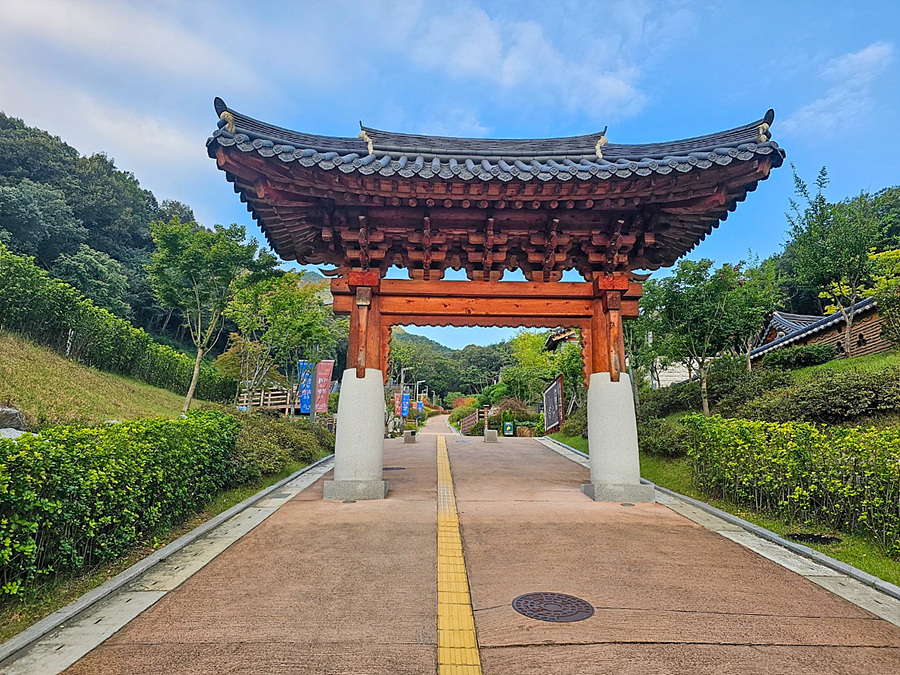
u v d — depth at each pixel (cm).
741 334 1622
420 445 2173
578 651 380
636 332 1839
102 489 547
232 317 1920
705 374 1603
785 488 770
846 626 430
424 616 439
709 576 538
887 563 571
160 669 358
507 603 463
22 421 1134
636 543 644
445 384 8900
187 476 759
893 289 1370
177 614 445
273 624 425
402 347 5372
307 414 2516
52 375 1670
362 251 896
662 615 442
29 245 3588
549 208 820
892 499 623
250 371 2391
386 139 941
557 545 630
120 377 2278
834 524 698
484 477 1173
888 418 1038
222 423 991
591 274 953
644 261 988
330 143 870
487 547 621
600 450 901
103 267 3722
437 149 931
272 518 764
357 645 390
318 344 2373
